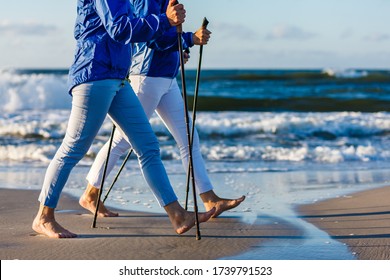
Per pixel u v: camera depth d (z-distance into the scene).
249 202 6.70
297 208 6.30
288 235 5.08
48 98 20.83
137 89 5.47
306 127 14.43
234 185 8.02
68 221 5.66
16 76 20.91
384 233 5.08
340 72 30.81
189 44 5.25
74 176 8.92
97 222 5.62
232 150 11.59
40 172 9.52
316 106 23.36
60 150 4.84
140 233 5.14
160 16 4.44
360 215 5.84
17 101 20.59
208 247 4.70
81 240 4.90
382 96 26.73
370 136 14.21
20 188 7.79
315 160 10.88
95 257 4.43
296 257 4.46
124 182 8.27
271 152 11.43
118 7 4.37
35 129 13.95
